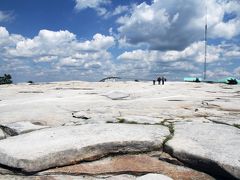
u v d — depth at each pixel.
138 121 5.38
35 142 3.71
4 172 3.19
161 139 3.93
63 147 3.44
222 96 10.97
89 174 3.17
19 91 14.58
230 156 3.25
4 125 5.09
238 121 5.52
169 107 7.64
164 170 3.30
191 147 3.57
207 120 5.74
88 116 6.10
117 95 10.52
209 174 3.21
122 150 3.71
